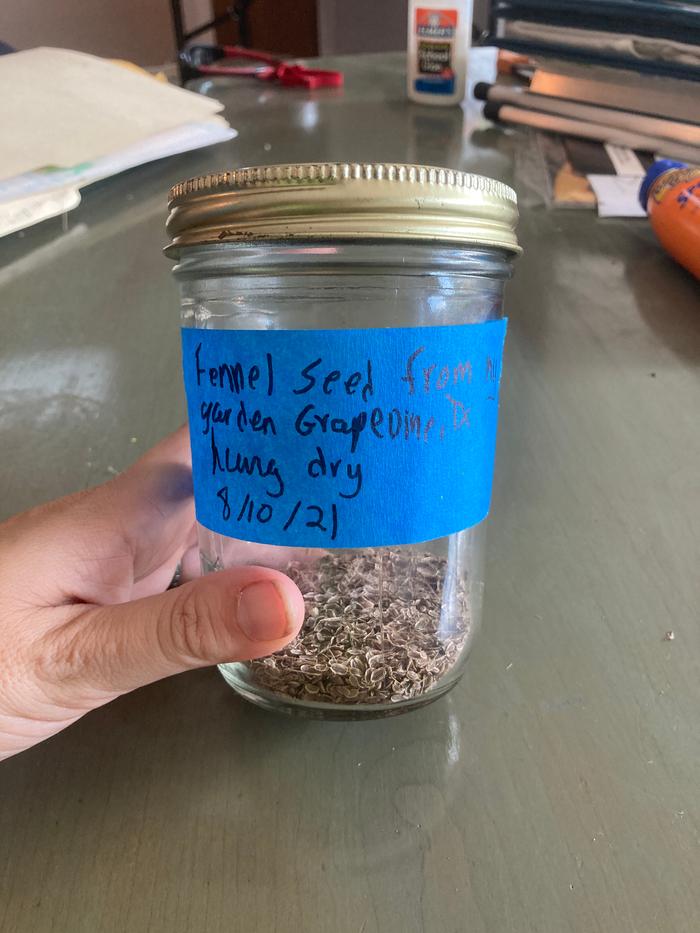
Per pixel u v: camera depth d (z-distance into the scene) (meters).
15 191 0.74
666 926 0.25
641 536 0.44
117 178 0.89
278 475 0.29
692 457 0.49
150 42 2.35
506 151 0.92
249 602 0.27
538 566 0.42
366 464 0.29
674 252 0.65
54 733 0.33
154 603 0.30
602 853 0.27
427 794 0.30
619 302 0.63
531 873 0.27
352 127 1.04
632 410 0.53
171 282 0.70
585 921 0.25
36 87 0.90
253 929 0.25
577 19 0.88
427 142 0.95
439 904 0.26
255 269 0.29
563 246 0.71
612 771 0.31
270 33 2.48
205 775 0.31
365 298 0.31
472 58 1.41
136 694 0.35
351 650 0.32
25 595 0.32
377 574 0.37
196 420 0.32
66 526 0.35
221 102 1.21
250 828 0.29
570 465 0.49
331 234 0.26
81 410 0.55
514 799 0.30
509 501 0.47
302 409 0.28
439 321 0.33
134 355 0.61
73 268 0.72
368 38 2.58
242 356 0.29
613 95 0.91
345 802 0.29
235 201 0.27
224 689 0.36
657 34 0.81
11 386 0.57
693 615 0.39
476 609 0.37
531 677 0.36
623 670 0.36
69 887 0.27
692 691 0.35
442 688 0.33
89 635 0.30
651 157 0.88
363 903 0.26
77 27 2.21
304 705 0.32
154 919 0.25
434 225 0.27
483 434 0.32
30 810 0.30
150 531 0.40
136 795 0.30
